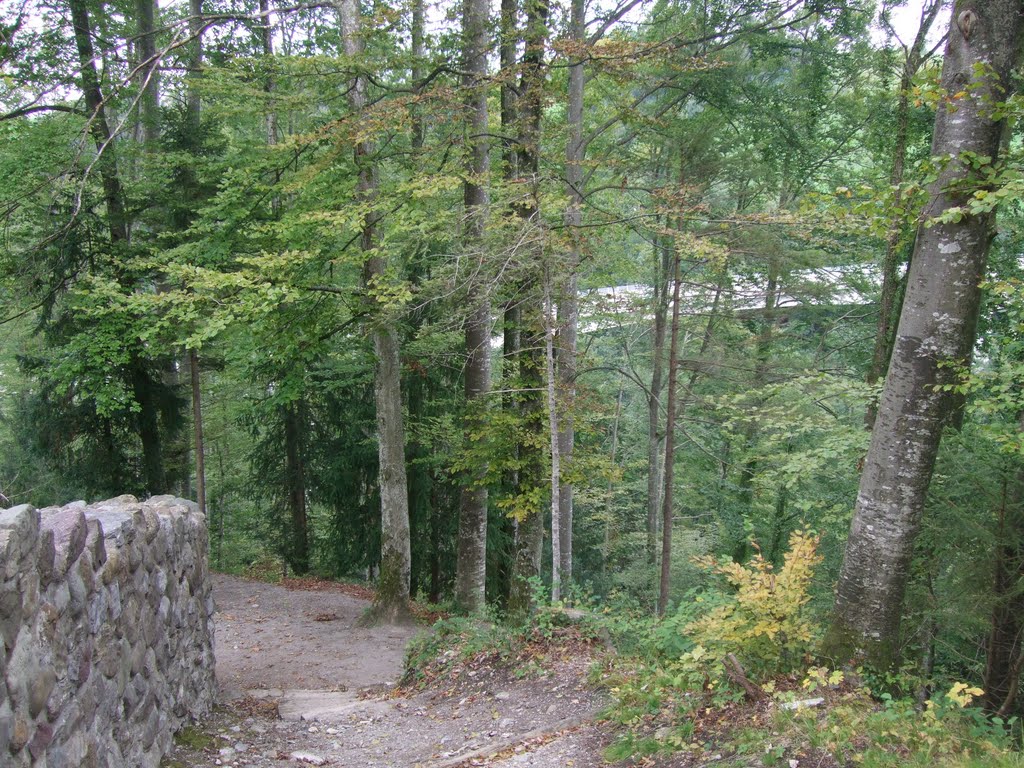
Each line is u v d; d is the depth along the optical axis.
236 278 10.27
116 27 14.74
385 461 13.13
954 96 5.36
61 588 3.75
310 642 12.16
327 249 11.79
